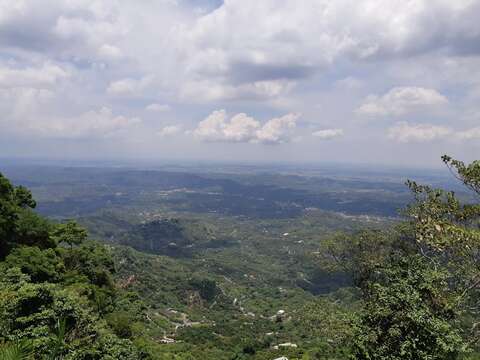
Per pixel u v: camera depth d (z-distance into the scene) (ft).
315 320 71.46
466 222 54.95
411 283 52.95
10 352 24.84
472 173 53.57
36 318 69.26
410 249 62.64
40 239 130.31
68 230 150.10
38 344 60.44
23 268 104.37
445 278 51.90
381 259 63.87
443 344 48.19
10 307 69.26
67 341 73.46
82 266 148.05
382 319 52.60
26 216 128.16
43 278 108.06
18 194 140.05
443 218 56.29
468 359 52.95
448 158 55.31
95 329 83.30
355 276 68.33
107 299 147.33
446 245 52.16
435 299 52.13
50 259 116.26
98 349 81.41
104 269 155.12
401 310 51.21
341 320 58.34
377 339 52.26
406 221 63.16
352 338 54.90
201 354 267.39
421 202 59.52
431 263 55.88
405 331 50.78
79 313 79.15
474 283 52.42
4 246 115.14
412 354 49.78
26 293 71.97
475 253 50.96
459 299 50.42
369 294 60.18
